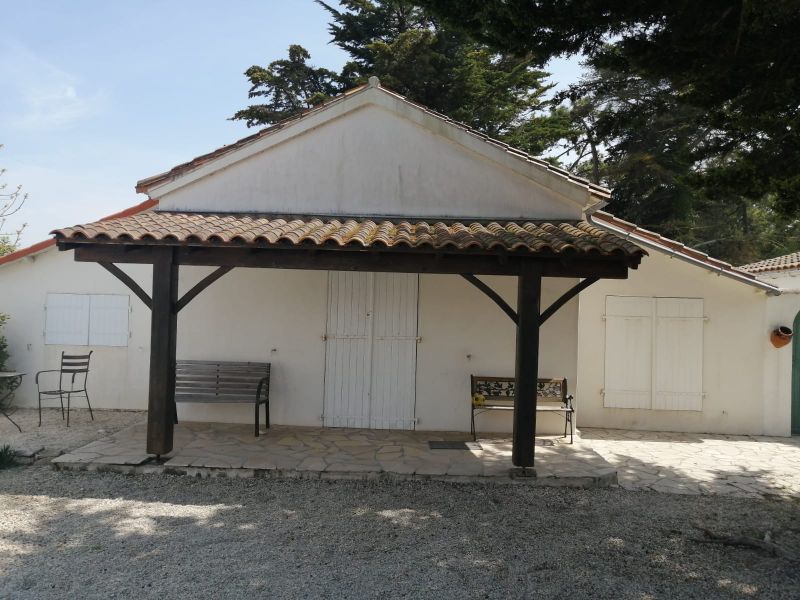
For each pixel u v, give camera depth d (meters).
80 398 9.95
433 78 20.83
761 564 4.70
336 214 8.58
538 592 4.12
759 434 9.87
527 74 21.64
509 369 8.71
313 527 5.23
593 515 5.74
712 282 9.98
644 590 4.21
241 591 4.00
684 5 5.03
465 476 6.57
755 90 5.65
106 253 6.72
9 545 4.69
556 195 8.31
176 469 6.64
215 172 8.60
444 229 7.37
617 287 10.08
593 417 10.09
